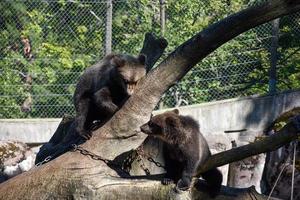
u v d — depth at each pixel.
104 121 10.88
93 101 11.16
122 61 11.03
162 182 9.55
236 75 16.95
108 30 16.88
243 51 16.88
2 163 15.46
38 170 10.55
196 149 9.03
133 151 10.70
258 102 16.66
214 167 9.27
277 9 9.55
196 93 16.97
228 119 16.69
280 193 14.84
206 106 16.66
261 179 15.46
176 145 9.16
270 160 15.36
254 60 16.86
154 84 10.25
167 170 9.59
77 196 10.20
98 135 10.54
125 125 10.41
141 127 9.40
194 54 10.01
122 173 10.45
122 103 10.88
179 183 9.20
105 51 16.98
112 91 11.09
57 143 12.96
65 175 10.36
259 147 9.23
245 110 16.67
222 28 9.78
